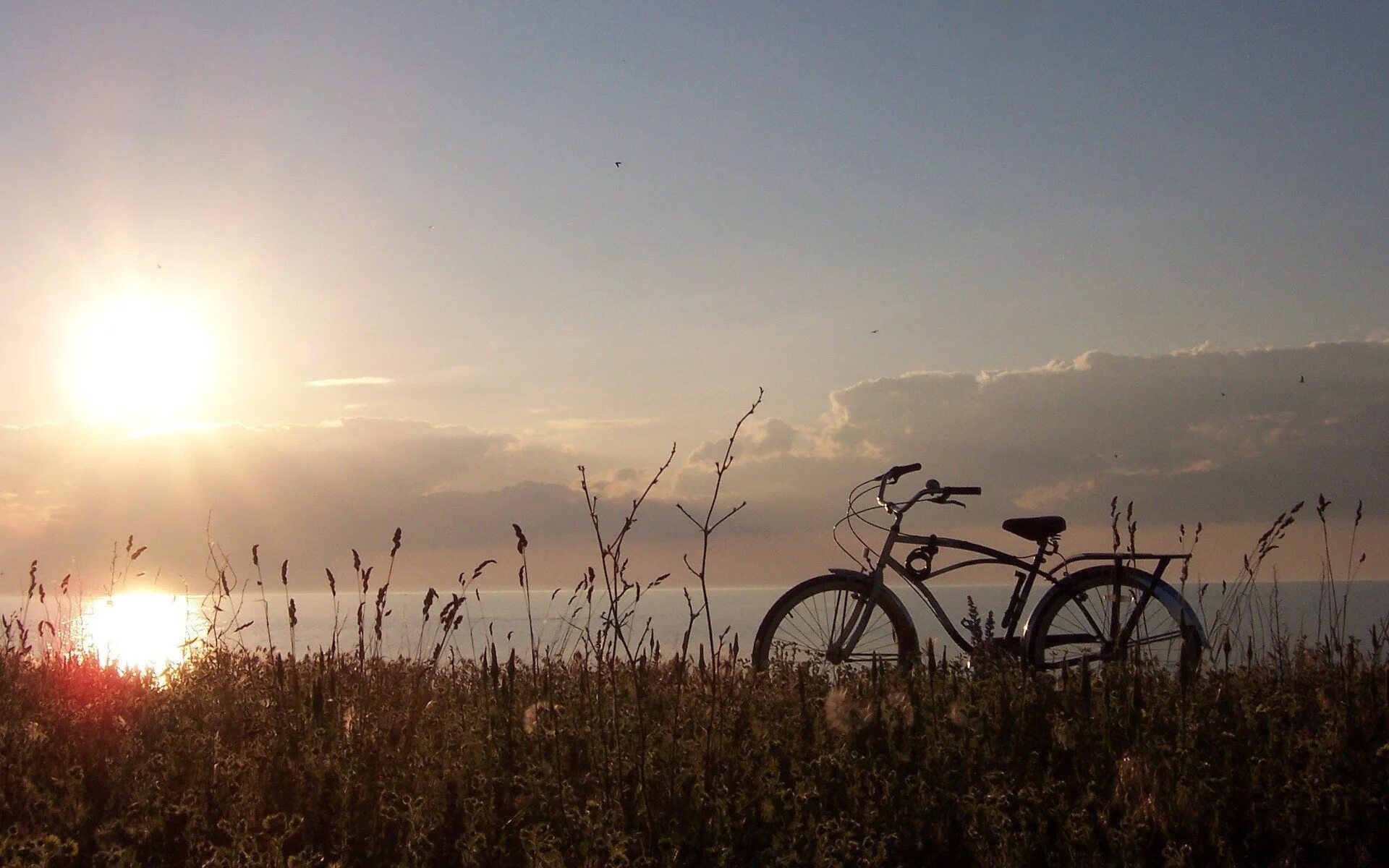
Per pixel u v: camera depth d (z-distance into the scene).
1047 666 6.74
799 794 3.90
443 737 4.78
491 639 5.15
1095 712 5.00
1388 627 5.42
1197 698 4.91
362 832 3.89
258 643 6.12
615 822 3.73
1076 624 7.50
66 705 5.37
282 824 3.64
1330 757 4.20
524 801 3.98
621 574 4.18
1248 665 5.60
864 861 3.49
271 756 4.31
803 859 3.60
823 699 5.38
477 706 5.17
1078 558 7.58
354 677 5.47
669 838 3.69
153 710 5.38
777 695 5.46
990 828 3.82
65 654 6.49
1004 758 4.59
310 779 4.14
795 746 4.61
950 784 4.22
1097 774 4.41
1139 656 5.64
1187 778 4.04
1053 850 3.79
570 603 4.65
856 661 7.30
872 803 3.95
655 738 4.51
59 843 3.37
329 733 4.58
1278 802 3.97
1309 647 5.66
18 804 3.95
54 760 4.46
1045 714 4.98
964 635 7.83
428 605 5.09
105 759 4.48
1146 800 4.00
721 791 3.98
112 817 3.96
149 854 3.61
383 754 4.46
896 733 4.72
